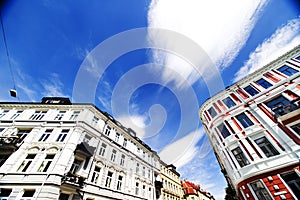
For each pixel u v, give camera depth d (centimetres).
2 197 931
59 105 1538
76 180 1106
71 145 1211
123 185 1516
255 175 985
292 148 928
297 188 823
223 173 1786
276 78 1277
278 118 1041
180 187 2756
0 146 1131
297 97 1047
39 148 1190
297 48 1268
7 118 1392
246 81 1488
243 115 1318
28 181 984
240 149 1170
